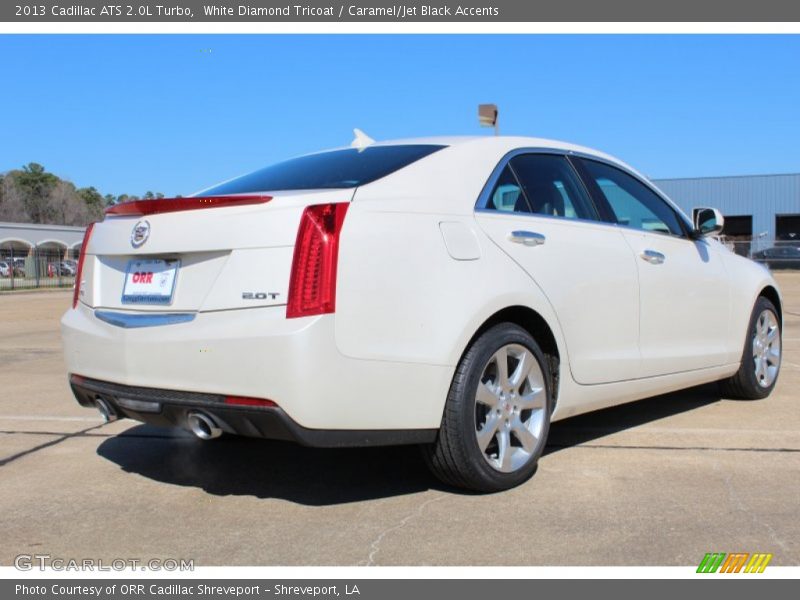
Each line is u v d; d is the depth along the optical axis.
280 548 3.24
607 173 4.91
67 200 99.94
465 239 3.75
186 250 3.53
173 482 4.15
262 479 4.18
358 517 3.57
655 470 4.18
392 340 3.42
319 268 3.27
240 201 3.44
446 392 3.59
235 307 3.37
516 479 3.90
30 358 9.25
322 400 3.24
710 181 55.03
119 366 3.68
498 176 4.12
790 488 3.87
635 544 3.21
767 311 6.00
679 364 5.02
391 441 3.49
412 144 4.21
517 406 3.93
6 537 3.41
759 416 5.43
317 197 3.39
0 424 5.49
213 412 3.40
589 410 4.47
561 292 4.14
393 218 3.52
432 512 3.61
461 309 3.61
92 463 4.51
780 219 57.31
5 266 47.56
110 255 3.91
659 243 4.98
